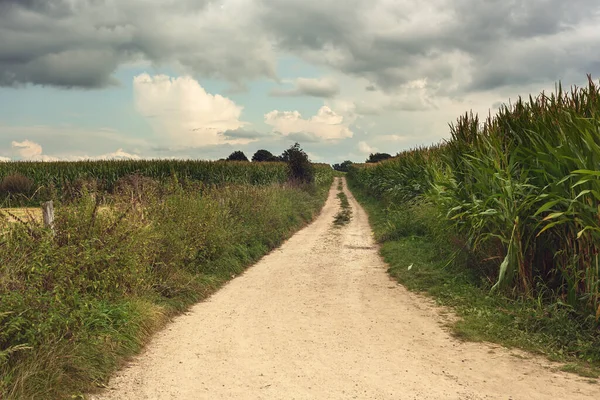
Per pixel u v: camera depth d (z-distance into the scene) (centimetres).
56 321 470
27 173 2667
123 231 699
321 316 716
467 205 814
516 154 761
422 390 438
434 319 691
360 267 1130
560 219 629
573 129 603
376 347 568
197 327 660
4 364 406
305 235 1725
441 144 1536
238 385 455
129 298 660
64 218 654
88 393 431
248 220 1499
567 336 562
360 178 4459
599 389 436
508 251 692
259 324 674
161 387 451
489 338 592
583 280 605
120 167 2758
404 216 1559
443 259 1023
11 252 506
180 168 2733
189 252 935
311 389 443
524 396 421
